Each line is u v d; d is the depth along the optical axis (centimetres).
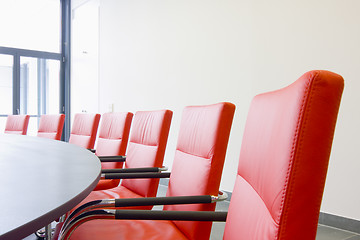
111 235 117
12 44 655
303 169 53
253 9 319
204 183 114
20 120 339
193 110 142
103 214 97
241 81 330
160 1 434
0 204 56
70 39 665
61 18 670
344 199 255
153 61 446
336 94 53
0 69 619
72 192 65
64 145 174
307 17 277
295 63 286
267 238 56
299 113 53
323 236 239
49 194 63
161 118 172
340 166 258
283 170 55
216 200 109
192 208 117
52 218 52
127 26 499
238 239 78
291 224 53
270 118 70
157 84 439
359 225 245
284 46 294
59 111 675
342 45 255
